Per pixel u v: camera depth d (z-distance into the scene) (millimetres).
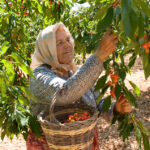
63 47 1521
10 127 1467
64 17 2818
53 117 1176
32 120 1437
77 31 2559
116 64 1183
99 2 966
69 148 1207
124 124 1329
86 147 1260
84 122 1161
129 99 1186
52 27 1508
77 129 1147
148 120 3785
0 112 1489
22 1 2500
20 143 3354
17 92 1326
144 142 1294
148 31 833
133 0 542
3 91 1041
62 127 1139
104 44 1087
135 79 6422
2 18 2234
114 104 1479
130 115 1353
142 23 582
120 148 3078
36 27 5352
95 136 1612
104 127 3742
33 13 2793
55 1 2184
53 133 1188
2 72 1048
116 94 1163
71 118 1403
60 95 1206
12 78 1100
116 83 1167
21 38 2916
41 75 1375
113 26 1193
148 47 788
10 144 3309
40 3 2451
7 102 1462
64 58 1540
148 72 792
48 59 1500
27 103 1311
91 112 1458
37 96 1371
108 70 1210
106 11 821
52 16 2293
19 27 2863
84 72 1118
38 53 1545
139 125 1316
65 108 1514
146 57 793
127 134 1312
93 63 1117
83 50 2438
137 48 813
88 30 2545
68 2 2309
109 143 3232
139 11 593
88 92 1587
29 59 2877
